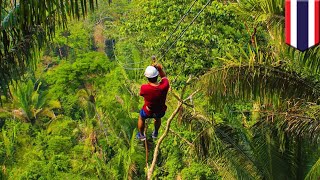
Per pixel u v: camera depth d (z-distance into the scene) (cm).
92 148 2727
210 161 1203
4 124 3484
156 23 1652
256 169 1161
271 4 823
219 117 1401
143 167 2250
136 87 2552
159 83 785
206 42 1552
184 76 1592
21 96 3253
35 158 2661
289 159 1123
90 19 5278
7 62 634
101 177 2428
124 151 2331
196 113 1233
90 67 3478
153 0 1678
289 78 926
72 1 494
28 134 3234
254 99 945
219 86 939
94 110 3180
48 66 4797
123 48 3014
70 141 2742
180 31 1595
